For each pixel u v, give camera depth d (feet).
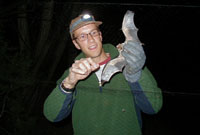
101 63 4.37
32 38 9.27
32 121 9.28
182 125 11.13
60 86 4.15
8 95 8.58
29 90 9.04
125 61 4.06
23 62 8.47
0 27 7.89
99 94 4.29
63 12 7.43
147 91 3.98
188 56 10.46
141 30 6.25
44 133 9.83
